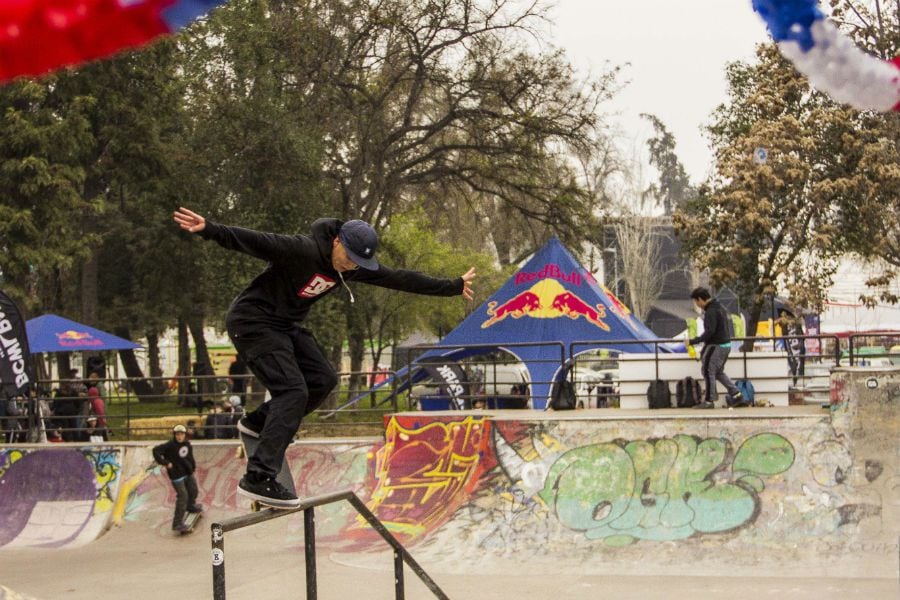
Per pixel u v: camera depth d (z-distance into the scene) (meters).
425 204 30.59
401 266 34.25
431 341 44.12
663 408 14.62
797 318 21.83
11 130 21.72
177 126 27.22
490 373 26.42
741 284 23.72
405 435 13.94
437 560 11.73
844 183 19.38
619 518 11.88
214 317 34.34
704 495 11.84
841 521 11.09
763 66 21.12
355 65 23.88
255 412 4.96
